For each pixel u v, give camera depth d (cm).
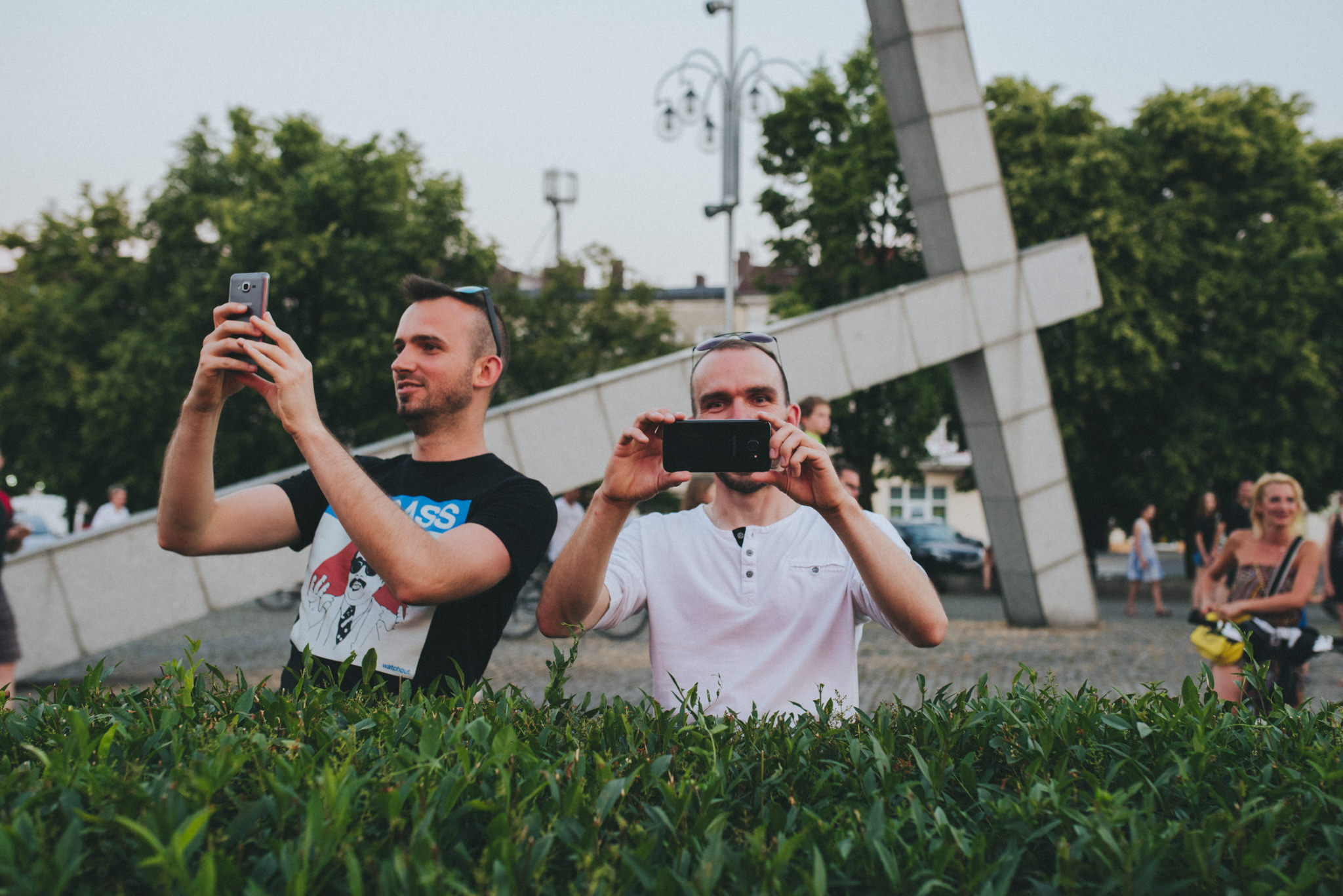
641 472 198
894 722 169
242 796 123
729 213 1484
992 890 107
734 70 1478
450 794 116
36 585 730
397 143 1980
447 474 221
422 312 225
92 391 1859
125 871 109
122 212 2122
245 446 1811
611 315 2225
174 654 976
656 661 221
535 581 1098
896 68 1073
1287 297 1873
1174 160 1955
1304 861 115
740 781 140
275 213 1823
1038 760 143
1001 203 1093
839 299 2117
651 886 102
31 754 142
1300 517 462
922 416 1966
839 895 113
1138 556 1465
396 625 205
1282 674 448
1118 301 1845
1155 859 110
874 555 192
